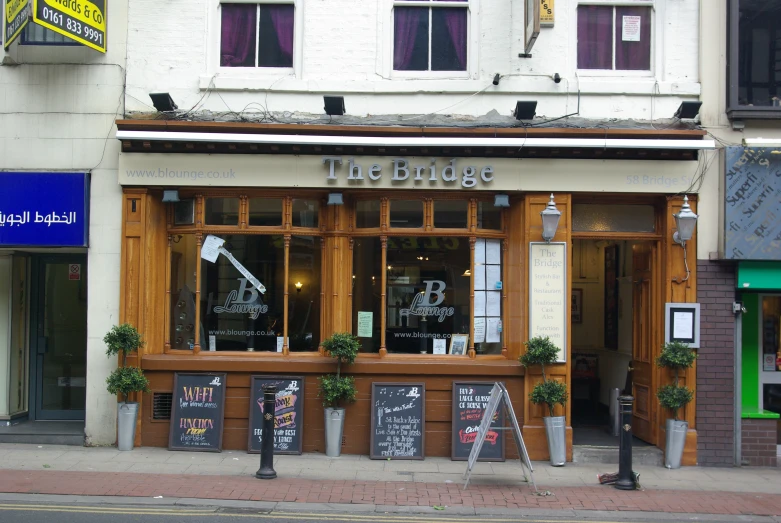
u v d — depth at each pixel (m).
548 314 9.73
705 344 9.77
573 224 10.30
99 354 9.88
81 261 11.18
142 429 9.83
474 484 8.42
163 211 10.27
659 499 7.96
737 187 9.61
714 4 9.98
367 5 10.13
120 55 10.12
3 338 10.64
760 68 10.02
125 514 6.98
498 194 9.95
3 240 9.83
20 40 10.07
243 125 9.66
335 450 9.58
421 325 10.09
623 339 11.56
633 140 9.48
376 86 9.98
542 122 9.90
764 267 9.70
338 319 10.02
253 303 10.13
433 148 9.77
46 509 7.09
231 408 9.82
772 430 9.76
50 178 9.87
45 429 10.33
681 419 9.67
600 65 10.23
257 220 10.16
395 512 7.30
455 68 10.23
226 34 10.30
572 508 7.55
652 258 10.23
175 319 10.23
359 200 10.22
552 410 9.42
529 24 9.54
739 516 7.45
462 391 9.68
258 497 7.60
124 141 9.77
